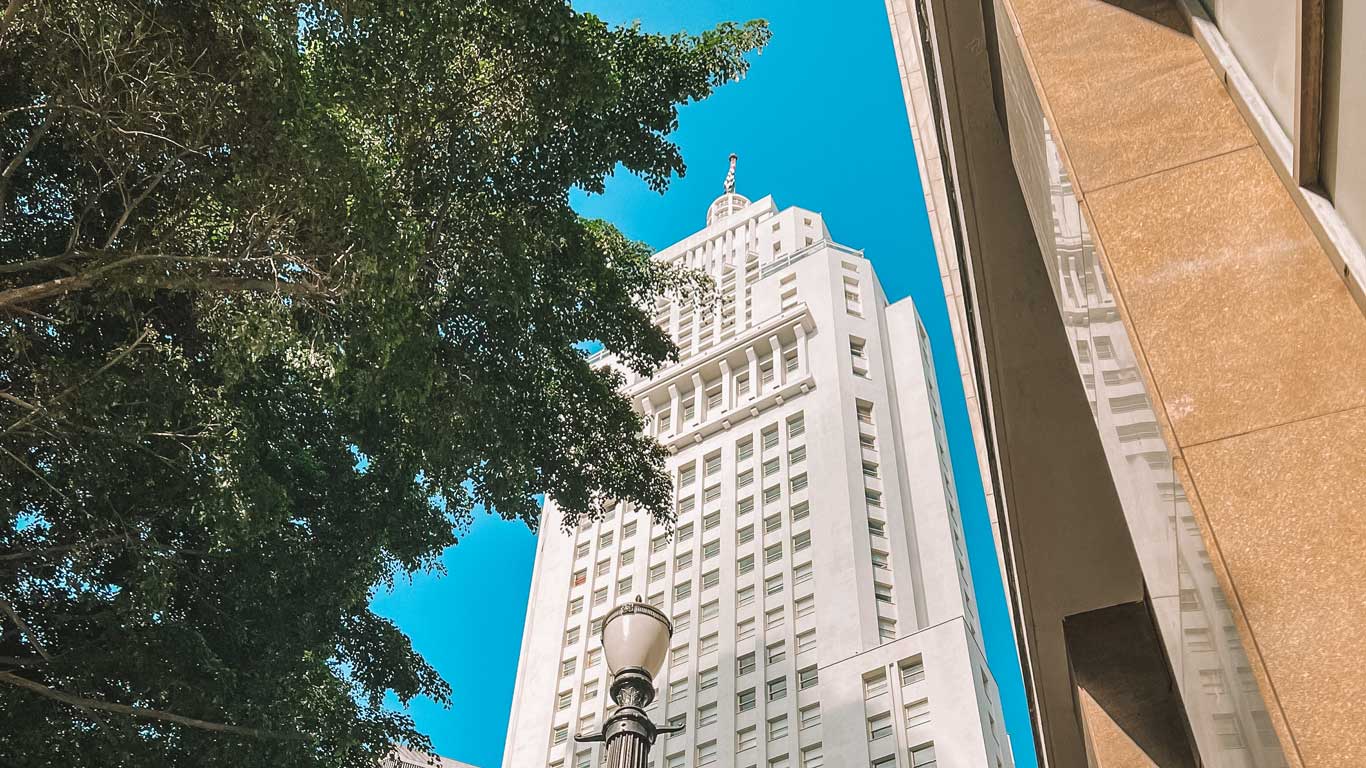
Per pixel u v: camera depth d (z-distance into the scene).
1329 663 2.78
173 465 13.60
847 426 79.44
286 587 15.44
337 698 15.62
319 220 12.40
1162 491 3.65
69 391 12.28
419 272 14.57
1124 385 4.00
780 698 65.56
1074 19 4.80
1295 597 2.93
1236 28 3.92
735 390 88.50
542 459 19.81
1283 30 3.32
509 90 14.54
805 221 103.75
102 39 11.45
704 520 79.69
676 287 22.59
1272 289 3.52
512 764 73.19
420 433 16.78
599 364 98.00
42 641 13.77
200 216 13.39
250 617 15.41
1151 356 3.58
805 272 94.44
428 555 18.48
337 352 13.77
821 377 84.06
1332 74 2.94
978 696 59.88
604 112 16.61
